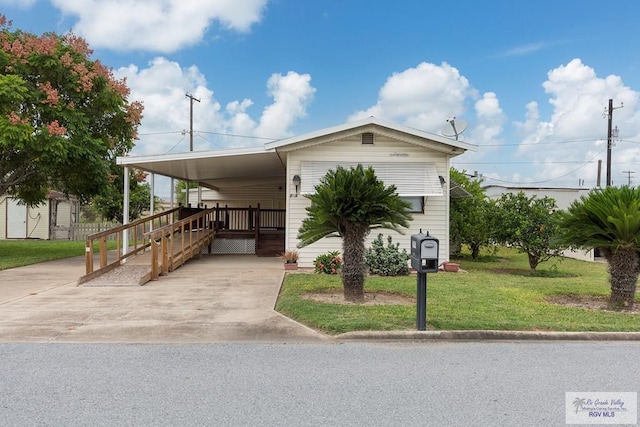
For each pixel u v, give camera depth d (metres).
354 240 7.59
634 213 6.87
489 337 5.52
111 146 16.16
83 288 8.77
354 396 3.73
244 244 16.09
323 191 7.35
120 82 15.60
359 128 11.96
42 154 13.07
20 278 10.25
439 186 11.84
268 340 5.43
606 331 5.65
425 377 4.19
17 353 4.87
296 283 9.16
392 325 5.76
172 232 11.22
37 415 3.34
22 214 25.41
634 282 7.29
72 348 5.07
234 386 3.94
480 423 3.25
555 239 8.75
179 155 12.45
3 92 12.29
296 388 3.90
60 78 14.23
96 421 3.24
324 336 5.58
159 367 4.43
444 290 8.51
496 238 12.62
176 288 8.76
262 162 14.22
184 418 3.29
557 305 7.34
